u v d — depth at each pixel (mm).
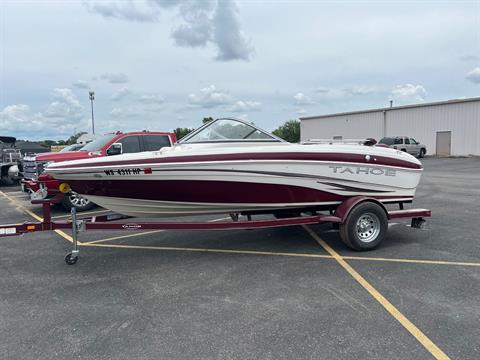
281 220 5316
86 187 5023
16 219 8258
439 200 9766
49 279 4578
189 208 5414
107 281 4492
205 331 3271
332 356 2863
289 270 4730
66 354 2963
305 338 3123
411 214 5789
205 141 5543
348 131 37531
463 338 3086
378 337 3115
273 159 5180
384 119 34000
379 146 6227
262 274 4613
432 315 3479
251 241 6148
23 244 6145
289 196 5449
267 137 5719
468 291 3998
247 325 3359
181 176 4969
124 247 5922
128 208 5320
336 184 5582
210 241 6207
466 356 2842
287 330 3258
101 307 3789
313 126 41469
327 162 5441
